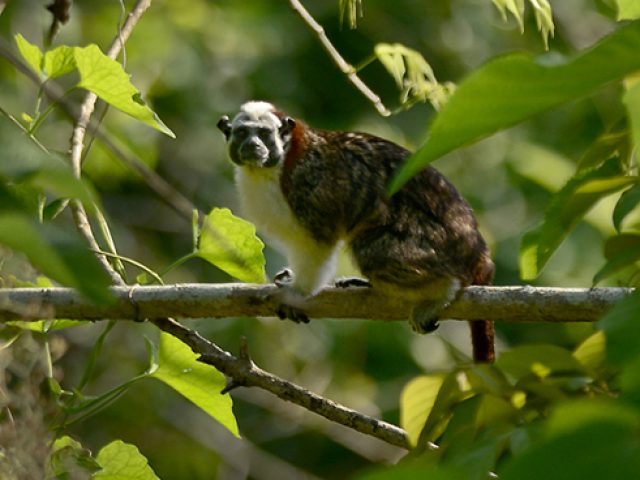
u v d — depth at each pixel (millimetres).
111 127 19375
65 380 18578
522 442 4676
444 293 10188
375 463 18781
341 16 10461
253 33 21766
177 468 19172
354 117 20812
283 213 11336
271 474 19172
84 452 7465
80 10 20812
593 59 2949
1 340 7172
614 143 6594
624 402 2809
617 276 16688
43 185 3152
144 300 9031
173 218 20688
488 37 21656
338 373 19000
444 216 10883
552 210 5930
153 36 20922
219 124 12250
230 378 9539
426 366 19031
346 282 11289
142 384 19250
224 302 9406
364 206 11016
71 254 3029
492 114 3066
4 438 6012
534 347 6660
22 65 10828
